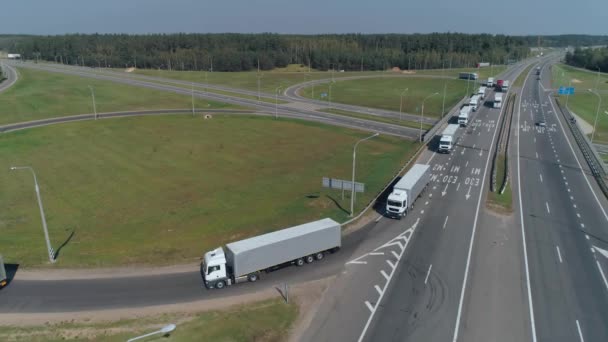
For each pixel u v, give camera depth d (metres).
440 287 39.03
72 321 34.12
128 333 32.78
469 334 32.84
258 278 40.22
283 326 33.78
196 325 33.72
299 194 63.12
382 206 58.38
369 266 42.69
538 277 40.81
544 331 33.28
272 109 132.50
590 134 107.81
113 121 112.06
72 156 83.06
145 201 61.28
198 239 48.81
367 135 100.12
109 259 44.00
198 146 90.38
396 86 189.25
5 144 90.00
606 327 33.81
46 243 47.28
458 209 57.06
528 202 59.69
